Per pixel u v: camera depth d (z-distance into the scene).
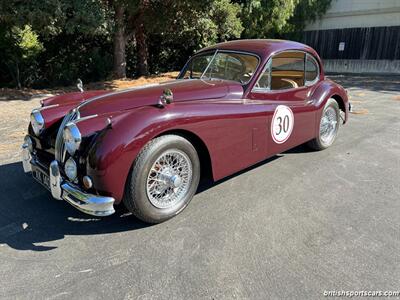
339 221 3.02
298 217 3.09
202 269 2.41
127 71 14.75
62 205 3.36
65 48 12.88
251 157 3.62
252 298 2.14
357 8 17.28
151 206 2.88
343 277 2.31
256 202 3.37
